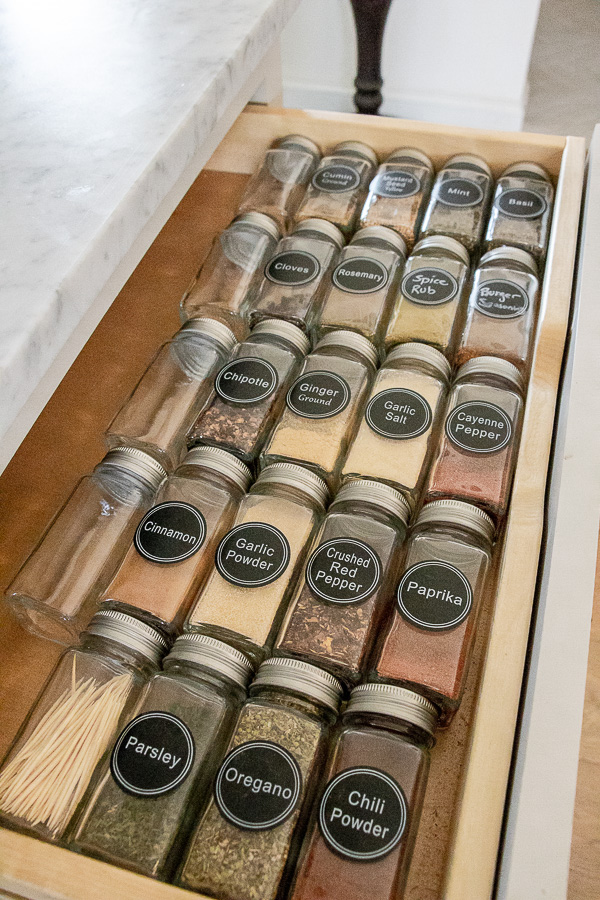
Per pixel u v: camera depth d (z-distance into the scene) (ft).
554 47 7.42
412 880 1.85
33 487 2.64
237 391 2.50
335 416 2.44
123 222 1.76
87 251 1.63
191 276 3.18
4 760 1.91
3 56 2.27
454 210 2.94
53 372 1.75
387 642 2.04
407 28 6.17
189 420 2.55
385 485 2.28
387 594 2.17
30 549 2.46
